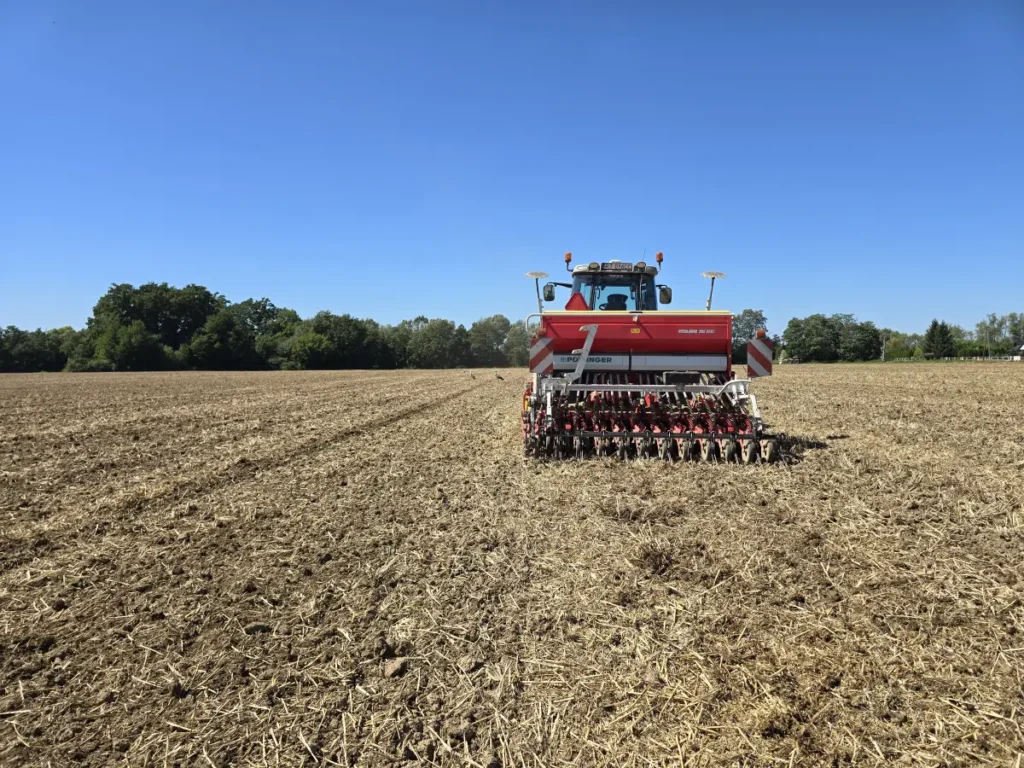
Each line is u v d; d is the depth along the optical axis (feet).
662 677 11.89
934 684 11.43
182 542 19.94
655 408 29.84
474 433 43.19
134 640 13.76
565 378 31.40
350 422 50.55
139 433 45.55
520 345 482.69
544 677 12.11
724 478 26.02
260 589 16.29
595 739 10.37
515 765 9.84
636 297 38.68
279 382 125.70
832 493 23.59
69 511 23.88
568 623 14.12
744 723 10.56
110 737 10.68
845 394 74.54
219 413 59.57
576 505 22.84
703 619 14.05
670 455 29.45
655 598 15.15
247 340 292.40
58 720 11.14
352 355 322.34
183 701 11.63
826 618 13.88
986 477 26.12
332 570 17.48
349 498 24.99
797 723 10.52
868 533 19.12
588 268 38.17
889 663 12.08
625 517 21.34
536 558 17.98
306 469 30.94
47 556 18.94
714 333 31.76
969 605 14.25
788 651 12.62
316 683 12.13
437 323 417.69
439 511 22.90
